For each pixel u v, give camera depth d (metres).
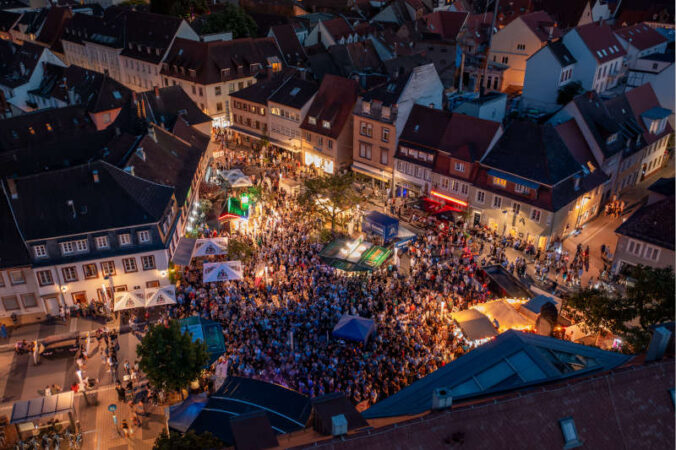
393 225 60.00
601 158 67.38
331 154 81.31
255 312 49.66
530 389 22.38
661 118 77.06
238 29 123.88
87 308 53.00
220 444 29.88
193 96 100.81
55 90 100.94
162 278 54.88
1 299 50.84
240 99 93.06
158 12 136.25
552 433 20.61
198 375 38.97
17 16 145.50
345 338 45.09
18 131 78.50
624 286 55.81
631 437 20.98
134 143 63.44
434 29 130.75
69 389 43.69
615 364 25.16
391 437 19.88
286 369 42.75
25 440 38.72
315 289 52.78
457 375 26.00
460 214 66.06
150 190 55.31
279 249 60.88
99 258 52.19
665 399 21.62
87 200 52.22
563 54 100.25
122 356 47.25
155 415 40.91
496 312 46.47
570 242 64.56
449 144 69.38
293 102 84.94
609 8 147.62
